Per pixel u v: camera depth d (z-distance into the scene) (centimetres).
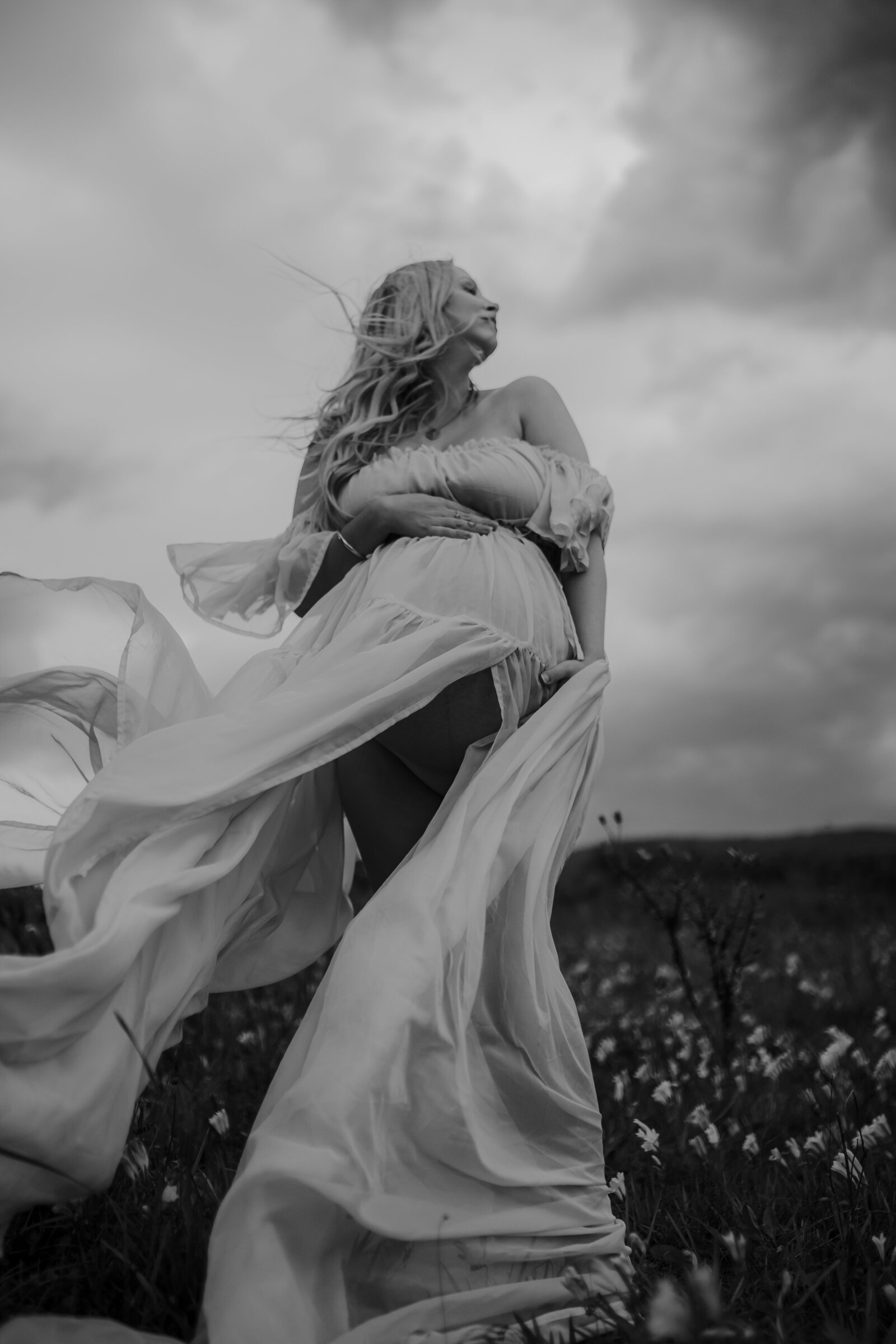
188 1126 299
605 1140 341
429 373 329
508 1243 218
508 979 250
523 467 304
